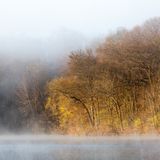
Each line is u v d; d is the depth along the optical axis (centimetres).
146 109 9969
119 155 5466
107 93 10375
